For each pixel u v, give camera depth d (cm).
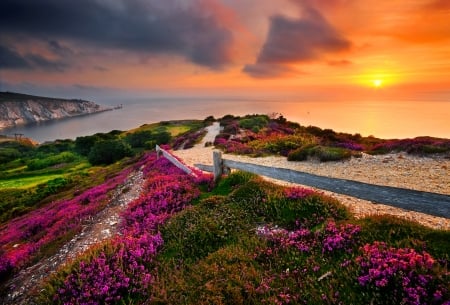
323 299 527
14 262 1078
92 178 3822
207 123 7512
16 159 12788
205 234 829
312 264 621
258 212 912
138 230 1002
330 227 705
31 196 3728
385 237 618
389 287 497
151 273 730
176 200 1197
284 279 604
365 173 1488
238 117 7944
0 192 4666
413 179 1299
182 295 612
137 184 1886
